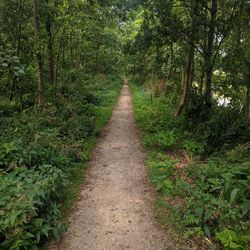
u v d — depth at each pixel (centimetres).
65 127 1198
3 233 488
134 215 646
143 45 1386
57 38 1827
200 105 1324
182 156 1023
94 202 701
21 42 1498
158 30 1285
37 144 862
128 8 1544
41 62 1497
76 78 2473
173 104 2075
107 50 3916
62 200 695
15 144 806
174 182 790
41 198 585
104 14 2558
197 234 558
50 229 545
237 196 620
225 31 1296
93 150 1104
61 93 1906
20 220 496
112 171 901
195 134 1168
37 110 1418
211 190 674
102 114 1745
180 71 2461
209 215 575
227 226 559
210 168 782
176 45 2078
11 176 658
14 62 791
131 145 1189
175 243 549
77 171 877
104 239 561
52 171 707
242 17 1265
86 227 597
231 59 1455
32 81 1623
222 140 1073
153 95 2538
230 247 500
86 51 3050
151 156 1020
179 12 1468
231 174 706
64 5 1659
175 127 1350
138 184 809
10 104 1531
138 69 3978
